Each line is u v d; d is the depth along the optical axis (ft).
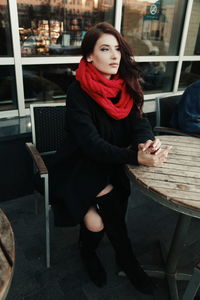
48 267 5.22
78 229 6.28
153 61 9.53
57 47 7.39
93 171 4.41
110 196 4.52
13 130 6.62
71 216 4.43
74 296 4.72
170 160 4.43
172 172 4.05
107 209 4.48
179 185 3.71
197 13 9.82
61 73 7.71
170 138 5.40
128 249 4.61
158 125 7.06
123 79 4.52
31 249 5.62
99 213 4.50
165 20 9.27
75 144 4.47
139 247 5.87
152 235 6.27
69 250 5.68
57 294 4.73
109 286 4.94
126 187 4.75
